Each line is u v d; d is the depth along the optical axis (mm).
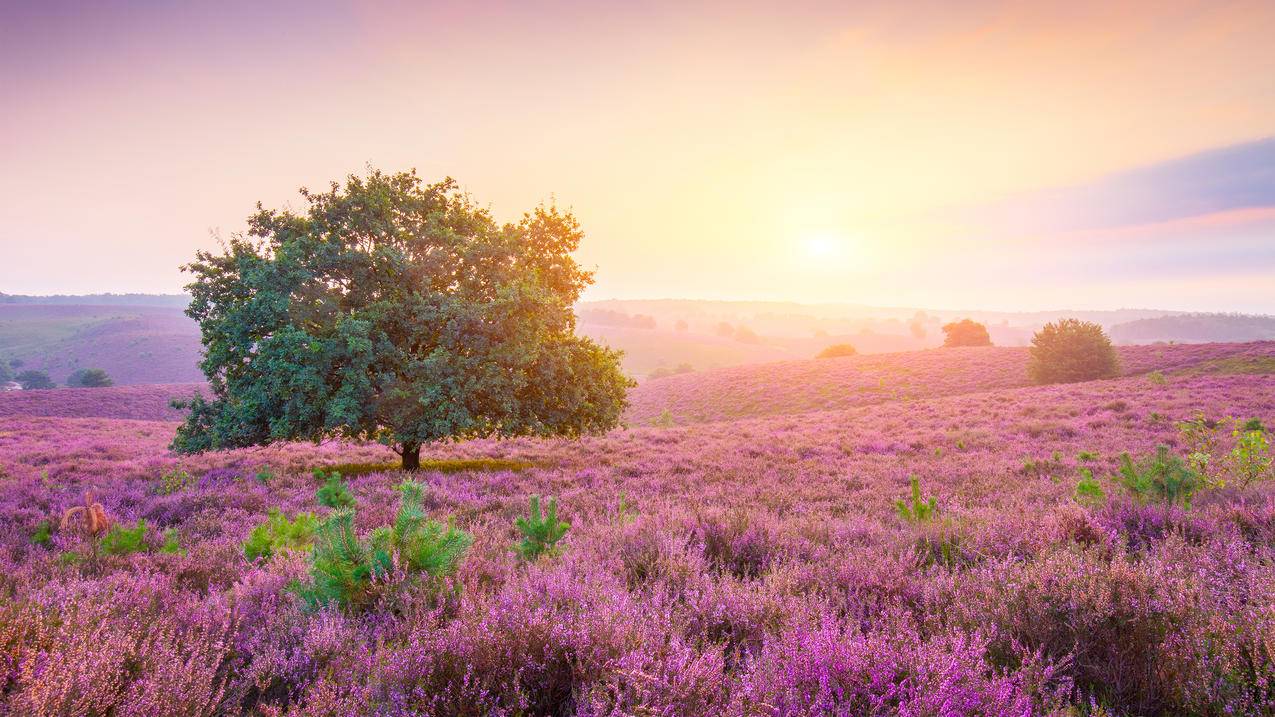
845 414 35469
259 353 14211
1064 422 21922
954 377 62375
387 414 15227
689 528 6012
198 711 2496
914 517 6902
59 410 53625
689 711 2383
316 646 3195
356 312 14945
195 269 15602
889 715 2363
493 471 15195
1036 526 5531
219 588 4672
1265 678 2484
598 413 19312
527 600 3455
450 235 16125
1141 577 3342
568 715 2660
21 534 7461
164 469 15445
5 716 2217
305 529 6562
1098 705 2662
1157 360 51219
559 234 20172
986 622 3264
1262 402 22922
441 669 2777
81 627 3064
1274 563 3988
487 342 15562
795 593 4148
